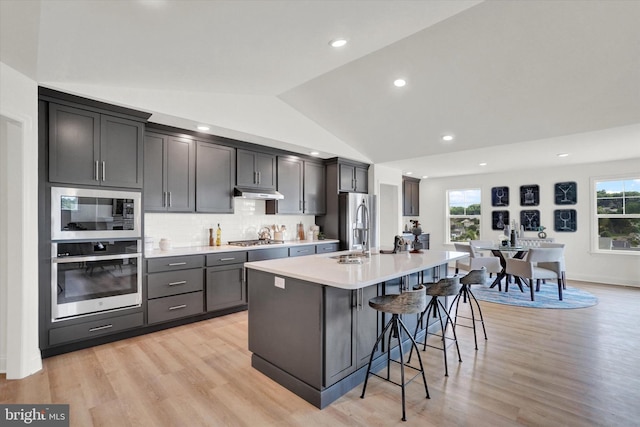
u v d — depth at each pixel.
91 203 2.94
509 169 6.93
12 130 2.41
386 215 7.22
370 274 2.23
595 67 2.81
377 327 2.58
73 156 2.83
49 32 1.84
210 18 1.80
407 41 2.80
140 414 1.99
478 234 7.79
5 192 2.48
